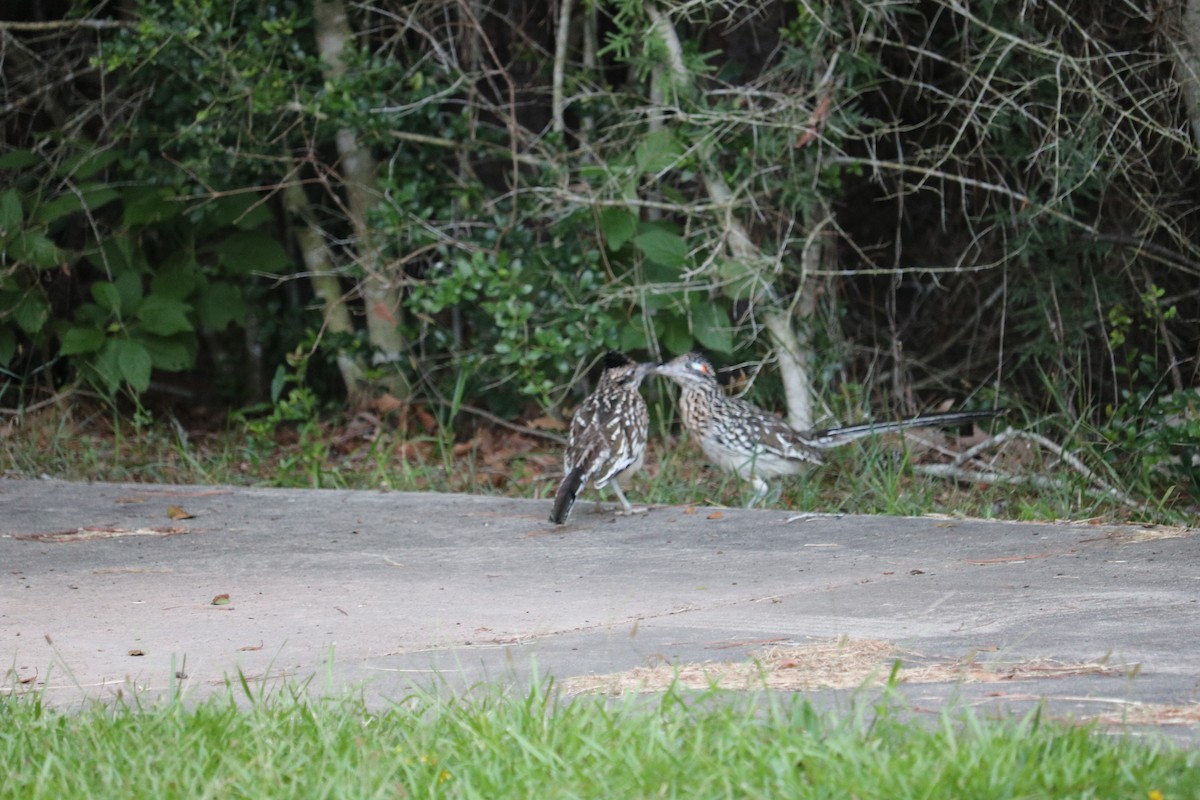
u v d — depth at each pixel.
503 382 15.34
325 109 14.76
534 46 15.54
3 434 14.78
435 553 10.12
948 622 7.66
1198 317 15.43
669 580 9.16
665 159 14.35
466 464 14.86
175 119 15.96
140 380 15.39
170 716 6.01
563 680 6.66
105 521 11.20
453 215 15.32
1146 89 13.94
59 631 8.07
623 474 11.41
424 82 15.12
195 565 9.79
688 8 13.70
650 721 5.55
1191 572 8.67
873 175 14.59
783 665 6.77
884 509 12.52
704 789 4.99
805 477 13.13
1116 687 6.17
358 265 15.50
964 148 15.66
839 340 15.18
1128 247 15.19
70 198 15.88
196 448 15.63
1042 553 9.50
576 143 16.72
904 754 5.15
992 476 13.51
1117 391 14.53
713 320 14.96
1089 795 4.76
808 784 5.02
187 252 16.44
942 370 16.41
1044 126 13.92
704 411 12.52
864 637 7.36
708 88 15.63
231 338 18.20
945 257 16.59
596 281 14.91
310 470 14.11
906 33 15.53
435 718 5.92
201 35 14.59
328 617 8.30
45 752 5.79
